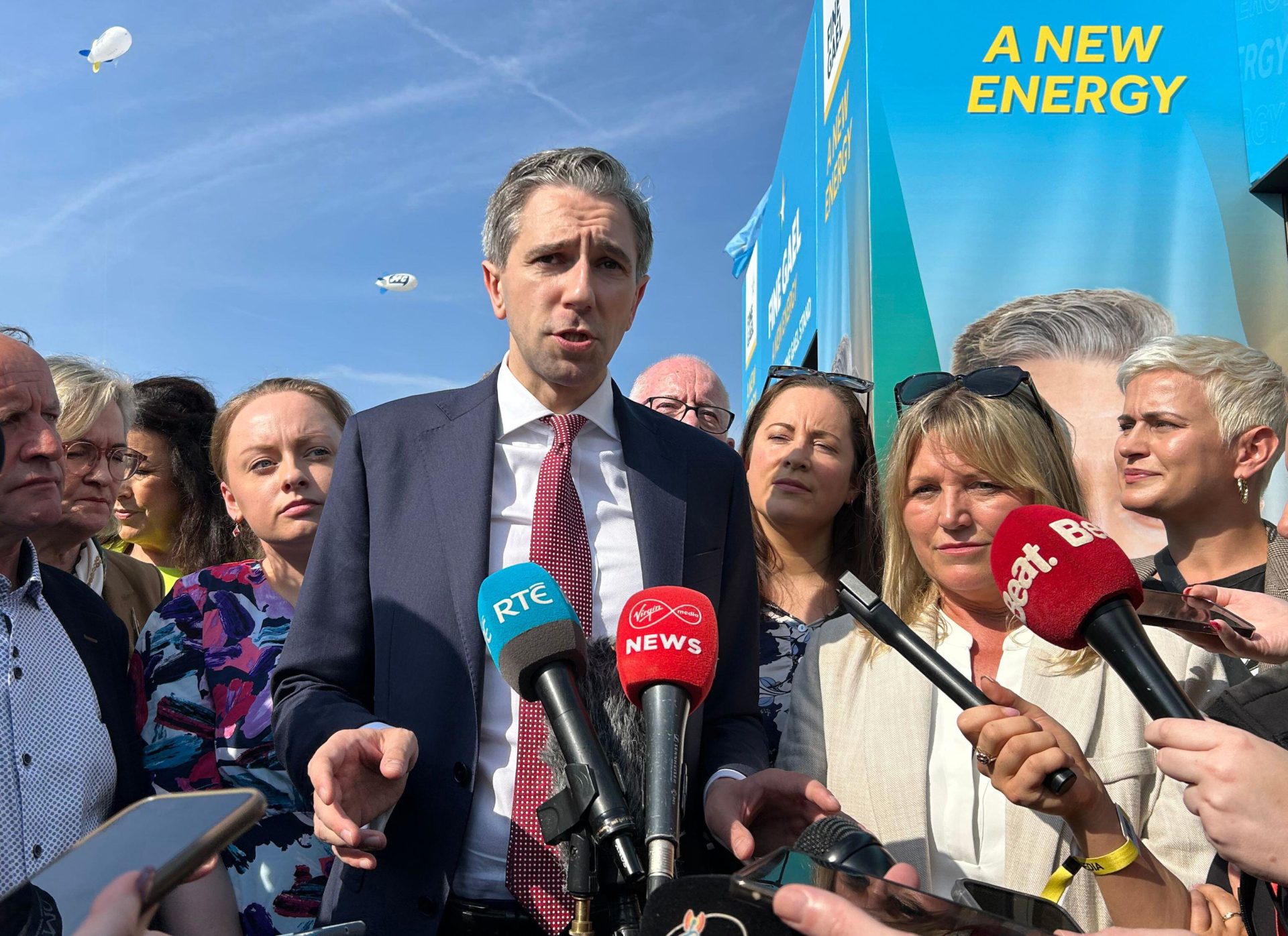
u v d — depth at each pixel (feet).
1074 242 14.92
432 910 6.57
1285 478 13.84
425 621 7.07
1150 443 10.71
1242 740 4.51
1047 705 7.52
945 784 7.59
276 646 8.96
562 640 5.42
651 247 7.95
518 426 7.68
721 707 7.83
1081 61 15.17
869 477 11.66
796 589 11.55
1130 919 5.74
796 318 26.40
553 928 6.36
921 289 14.93
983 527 8.02
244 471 10.02
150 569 13.12
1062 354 14.71
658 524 7.59
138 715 8.73
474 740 6.75
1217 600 6.56
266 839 8.38
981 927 3.69
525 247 7.29
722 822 6.17
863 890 3.72
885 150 15.17
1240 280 14.75
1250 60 14.87
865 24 15.61
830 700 8.30
